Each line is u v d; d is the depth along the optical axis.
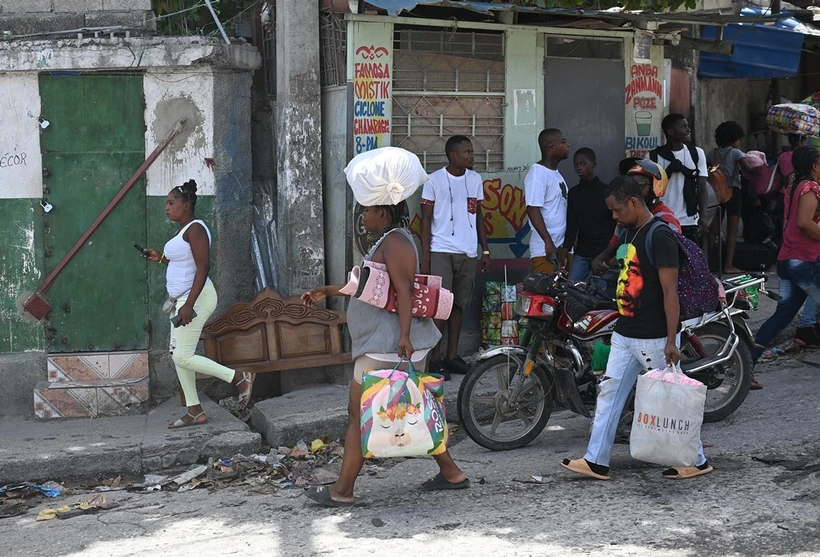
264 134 8.76
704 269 5.81
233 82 7.86
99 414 7.45
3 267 7.62
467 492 5.76
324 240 8.20
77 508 5.88
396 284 5.30
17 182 7.58
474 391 6.61
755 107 13.58
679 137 8.88
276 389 8.18
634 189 5.66
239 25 9.32
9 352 7.68
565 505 5.45
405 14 8.05
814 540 4.80
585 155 8.33
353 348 5.50
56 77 7.54
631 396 6.52
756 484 5.63
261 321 7.81
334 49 8.00
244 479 6.36
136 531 5.43
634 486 5.73
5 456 6.49
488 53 8.45
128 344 7.74
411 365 5.35
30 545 5.30
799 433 6.57
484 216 8.57
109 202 7.66
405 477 6.18
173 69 7.62
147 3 7.71
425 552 4.82
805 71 14.21
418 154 8.25
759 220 11.78
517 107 8.62
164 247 7.25
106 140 7.62
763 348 8.01
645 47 9.28
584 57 8.98
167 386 7.77
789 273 7.96
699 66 11.44
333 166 8.10
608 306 6.49
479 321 8.66
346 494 5.60
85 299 7.69
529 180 8.23
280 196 8.16
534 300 6.43
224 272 7.90
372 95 7.91
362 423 5.30
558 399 6.60
